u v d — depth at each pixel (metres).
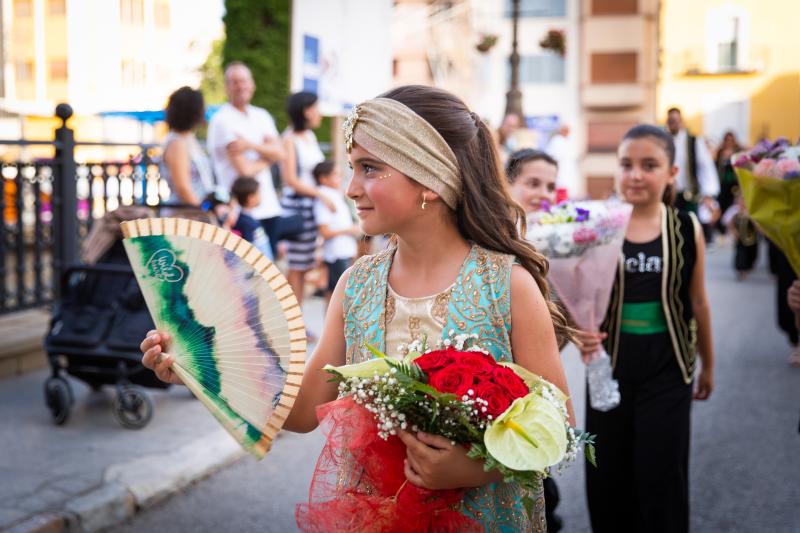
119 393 5.82
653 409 3.81
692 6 45.34
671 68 45.91
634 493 3.93
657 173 3.90
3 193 7.34
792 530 4.70
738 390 7.61
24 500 4.57
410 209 2.14
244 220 7.37
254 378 2.11
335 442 2.08
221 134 8.17
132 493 4.81
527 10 41.44
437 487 2.02
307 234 8.60
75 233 7.84
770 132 45.06
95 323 5.79
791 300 3.93
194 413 6.22
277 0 22.16
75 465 5.12
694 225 3.92
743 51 45.03
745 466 5.70
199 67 22.06
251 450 2.10
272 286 2.12
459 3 31.23
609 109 41.91
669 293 3.83
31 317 8.01
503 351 2.18
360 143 2.14
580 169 42.31
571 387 7.54
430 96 2.20
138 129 16.09
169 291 2.14
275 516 4.79
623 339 3.86
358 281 2.31
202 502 4.97
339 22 10.00
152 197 9.08
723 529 4.71
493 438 1.88
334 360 2.36
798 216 3.87
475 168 2.21
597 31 41.31
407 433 2.03
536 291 2.21
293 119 8.59
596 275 3.77
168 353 2.13
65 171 7.72
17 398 6.46
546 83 41.94
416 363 2.02
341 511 2.10
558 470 2.10
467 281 2.20
